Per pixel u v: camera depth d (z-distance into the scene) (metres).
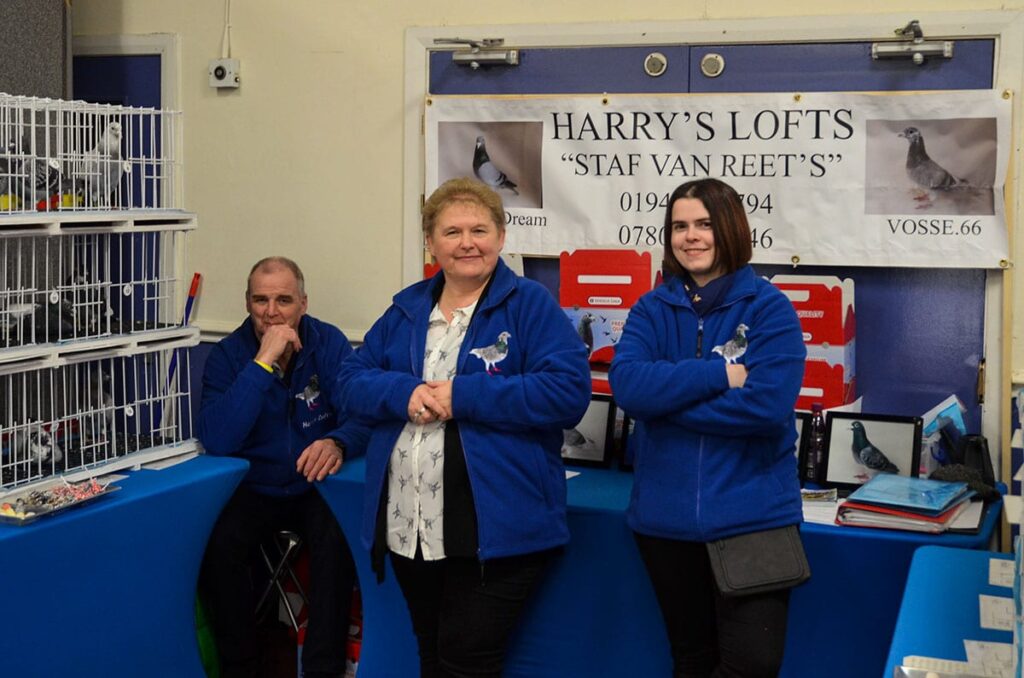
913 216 3.18
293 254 3.87
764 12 3.30
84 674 2.71
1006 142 3.09
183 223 3.15
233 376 3.38
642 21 3.40
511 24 3.53
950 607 2.11
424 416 2.56
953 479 2.98
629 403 2.47
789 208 3.28
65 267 3.30
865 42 3.21
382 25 3.69
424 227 2.70
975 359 3.20
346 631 3.25
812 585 2.74
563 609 2.93
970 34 3.12
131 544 2.80
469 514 2.56
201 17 3.91
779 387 2.38
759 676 2.38
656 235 3.41
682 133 3.36
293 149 3.84
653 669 2.87
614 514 2.84
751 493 2.40
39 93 3.49
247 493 3.31
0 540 2.45
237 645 3.24
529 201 3.53
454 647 2.61
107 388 3.51
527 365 2.62
